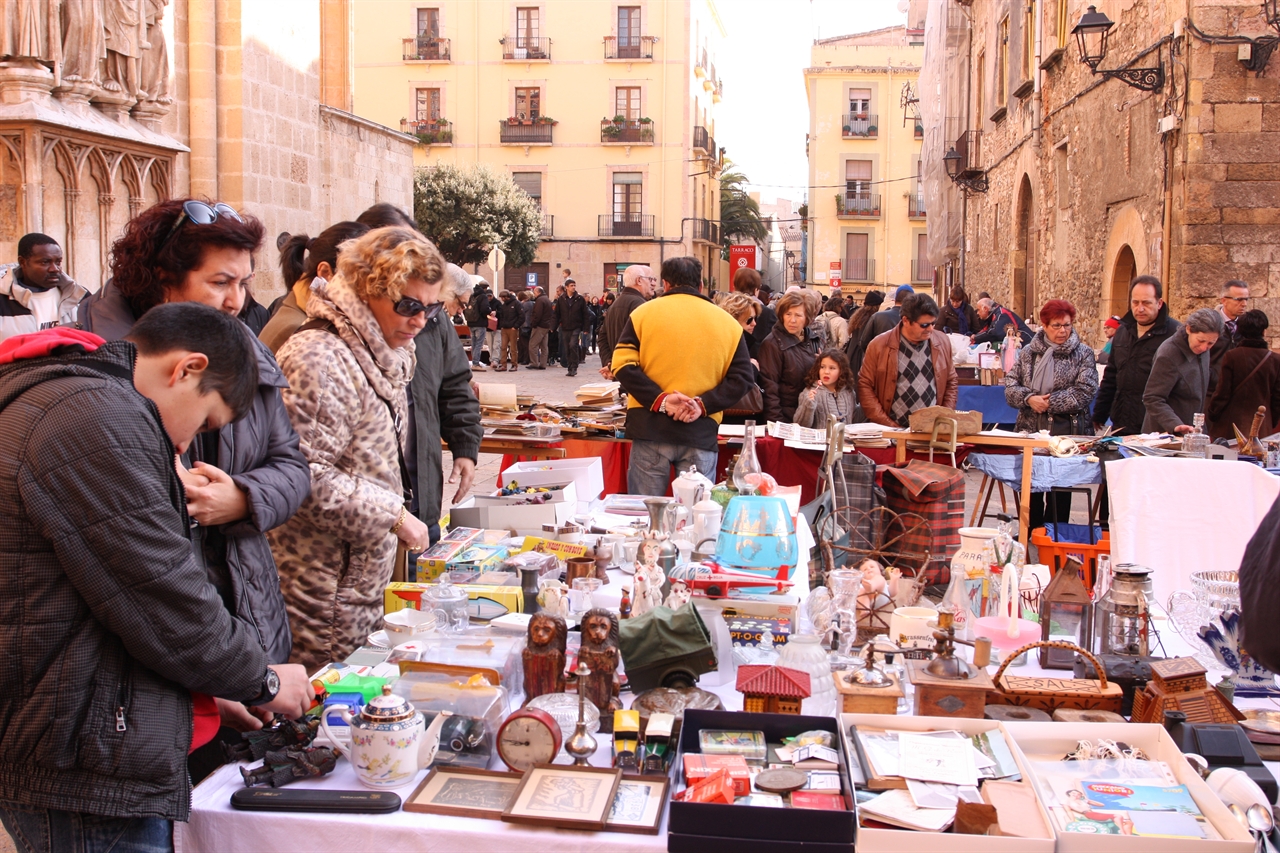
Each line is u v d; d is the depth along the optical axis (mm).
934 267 28984
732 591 2705
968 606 2727
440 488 3586
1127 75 10492
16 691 1554
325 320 2658
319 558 2617
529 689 2186
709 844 1672
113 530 1545
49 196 9516
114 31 10148
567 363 20797
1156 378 5797
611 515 3883
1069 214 14070
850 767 1834
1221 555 3438
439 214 35000
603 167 39562
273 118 13141
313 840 1765
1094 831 1682
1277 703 2377
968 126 22047
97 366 1627
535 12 39125
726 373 4926
